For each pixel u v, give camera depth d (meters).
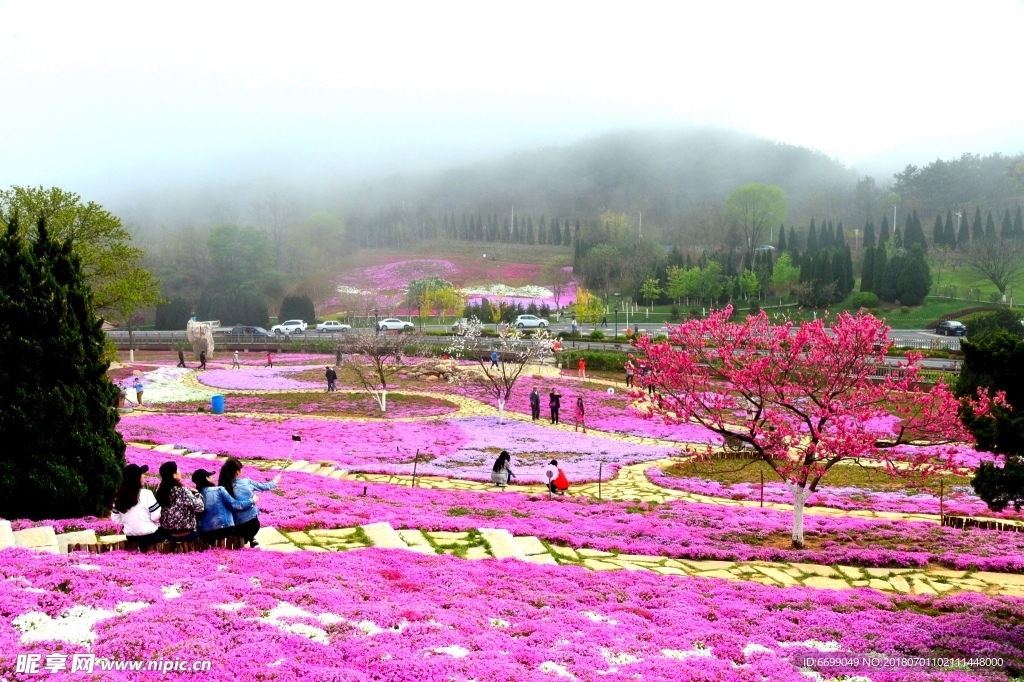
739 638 10.31
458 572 12.64
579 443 33.56
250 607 8.91
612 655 9.05
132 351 66.62
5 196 40.34
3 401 14.96
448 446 32.09
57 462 15.30
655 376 18.77
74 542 12.48
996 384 12.55
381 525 15.98
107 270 43.09
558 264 140.12
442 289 107.81
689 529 18.19
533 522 18.14
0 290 15.29
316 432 34.62
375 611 9.48
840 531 18.50
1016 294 98.62
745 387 17.80
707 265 107.88
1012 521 20.64
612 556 15.70
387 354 56.31
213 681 6.71
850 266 96.75
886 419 34.94
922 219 170.88
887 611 12.12
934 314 87.06
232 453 27.33
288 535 15.12
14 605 7.85
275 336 79.69
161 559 10.83
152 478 19.44
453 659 7.96
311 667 7.34
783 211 152.50
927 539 17.62
